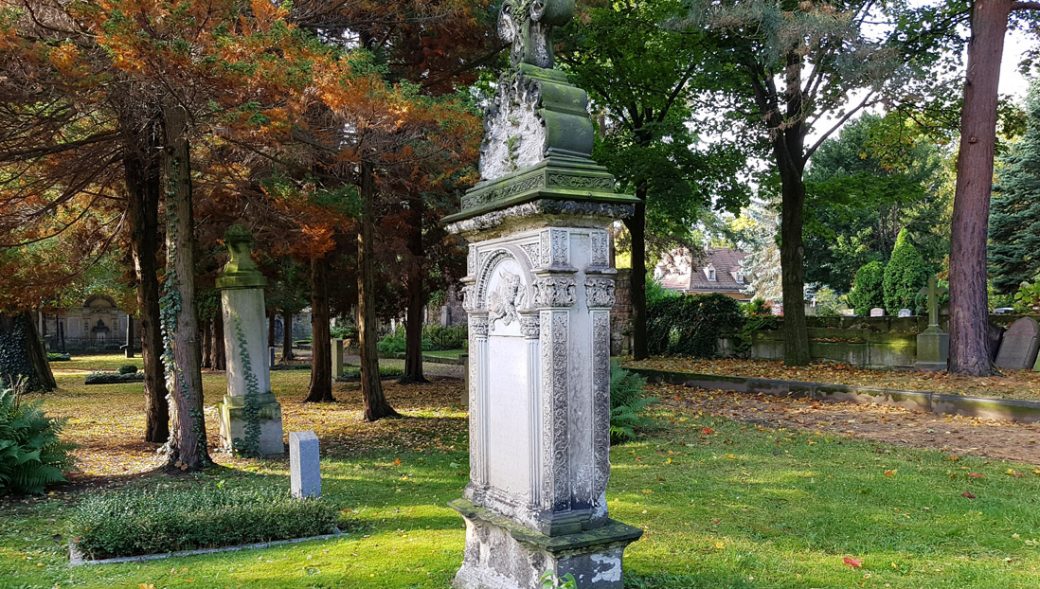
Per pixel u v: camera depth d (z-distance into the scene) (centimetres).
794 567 528
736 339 2309
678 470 879
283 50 832
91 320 4497
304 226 1286
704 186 2158
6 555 600
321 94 881
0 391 888
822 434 1090
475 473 495
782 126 1636
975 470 823
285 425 1381
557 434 410
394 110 954
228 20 812
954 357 1551
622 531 416
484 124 517
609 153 1972
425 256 1922
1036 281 2356
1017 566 521
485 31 1416
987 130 1495
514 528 424
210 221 1598
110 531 595
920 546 571
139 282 1211
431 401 1686
